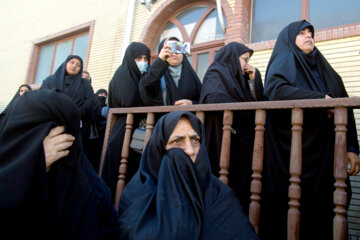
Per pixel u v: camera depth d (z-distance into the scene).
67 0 7.73
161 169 1.49
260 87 2.58
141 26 5.95
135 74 3.00
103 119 3.83
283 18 4.41
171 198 1.38
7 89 8.27
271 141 2.00
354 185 3.10
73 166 1.28
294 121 1.70
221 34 5.04
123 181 2.30
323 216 1.75
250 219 1.70
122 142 2.56
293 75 2.07
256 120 1.84
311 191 1.80
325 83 2.23
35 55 8.05
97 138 3.66
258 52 4.25
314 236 1.74
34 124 1.19
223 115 2.17
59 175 1.23
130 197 1.52
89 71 6.48
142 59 3.05
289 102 1.74
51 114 1.21
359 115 3.29
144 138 2.33
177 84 2.83
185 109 2.12
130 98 2.85
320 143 1.85
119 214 1.49
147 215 1.36
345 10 3.88
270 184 1.93
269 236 1.89
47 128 1.19
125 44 5.96
